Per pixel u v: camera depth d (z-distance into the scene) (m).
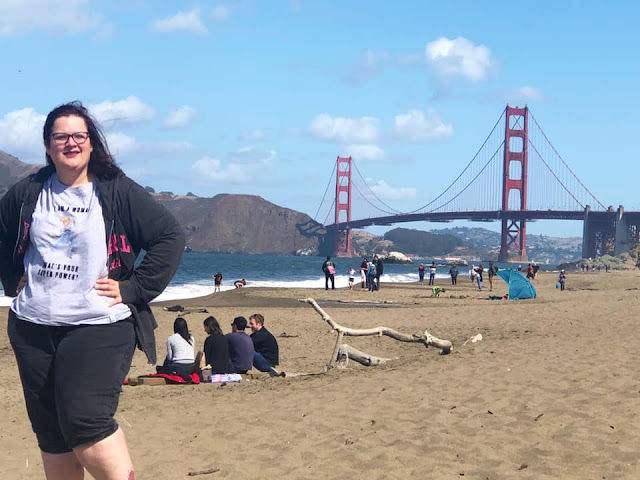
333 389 7.87
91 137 2.92
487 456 4.98
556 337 11.55
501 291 39.25
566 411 5.96
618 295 25.66
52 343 2.79
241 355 10.51
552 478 4.47
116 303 2.84
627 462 4.66
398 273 87.94
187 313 21.66
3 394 8.99
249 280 57.38
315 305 10.34
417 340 10.48
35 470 5.38
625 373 7.42
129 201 2.90
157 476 5.04
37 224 2.87
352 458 5.15
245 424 6.44
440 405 6.57
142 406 7.71
